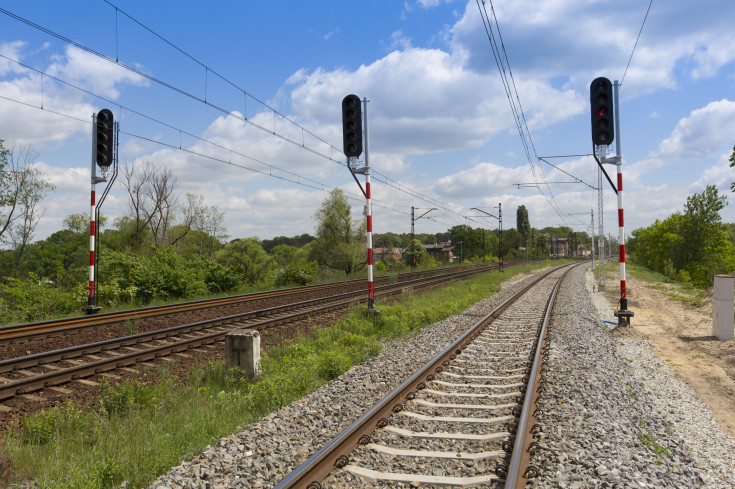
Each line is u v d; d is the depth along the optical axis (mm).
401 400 7016
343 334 12961
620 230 15438
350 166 15836
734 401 8461
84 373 8828
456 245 127938
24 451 5570
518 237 125438
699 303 22703
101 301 20484
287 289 27266
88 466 5156
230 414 6891
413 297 23359
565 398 6918
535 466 4598
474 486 4391
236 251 43562
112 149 17531
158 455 5328
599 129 15070
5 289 18719
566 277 47312
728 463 5762
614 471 4504
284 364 9344
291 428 6082
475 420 6117
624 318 14938
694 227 45406
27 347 11359
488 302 23344
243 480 4551
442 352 9797
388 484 4465
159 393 7691
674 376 9969
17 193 35875
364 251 54156
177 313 17203
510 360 9938
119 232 51125
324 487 4348
